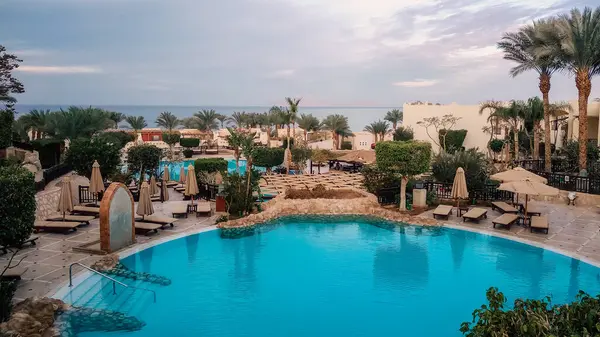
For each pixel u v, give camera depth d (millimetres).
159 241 17516
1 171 12812
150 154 30953
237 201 22422
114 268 14359
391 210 23578
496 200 24891
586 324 6133
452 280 14195
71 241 16891
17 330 9633
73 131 34438
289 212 23016
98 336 10352
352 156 40156
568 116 41875
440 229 20219
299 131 78625
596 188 24250
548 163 30344
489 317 6395
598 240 17594
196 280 14102
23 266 14055
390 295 13070
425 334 10789
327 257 16531
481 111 45688
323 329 11000
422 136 50281
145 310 11898
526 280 14047
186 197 26484
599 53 26438
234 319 11477
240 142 24750
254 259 16250
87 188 24953
